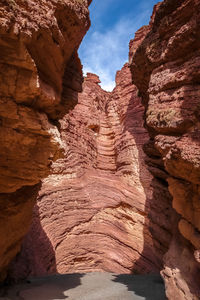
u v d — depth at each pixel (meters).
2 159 5.65
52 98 5.84
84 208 19.00
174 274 6.33
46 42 5.15
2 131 5.14
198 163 4.97
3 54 4.35
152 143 10.64
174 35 6.40
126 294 8.34
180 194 6.43
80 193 19.81
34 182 6.68
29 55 4.50
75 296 7.90
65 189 18.80
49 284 9.28
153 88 7.36
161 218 10.87
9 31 4.02
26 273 10.38
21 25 4.15
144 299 7.64
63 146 6.89
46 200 16.30
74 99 9.27
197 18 5.68
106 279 11.69
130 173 22.50
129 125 26.12
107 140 30.00
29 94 5.03
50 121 7.20
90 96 30.95
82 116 27.64
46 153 6.29
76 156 22.80
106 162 28.11
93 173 24.02
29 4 4.45
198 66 5.62
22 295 7.10
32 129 5.56
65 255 15.10
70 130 23.69
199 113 5.43
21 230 8.37
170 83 6.48
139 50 8.59
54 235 15.25
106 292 8.66
